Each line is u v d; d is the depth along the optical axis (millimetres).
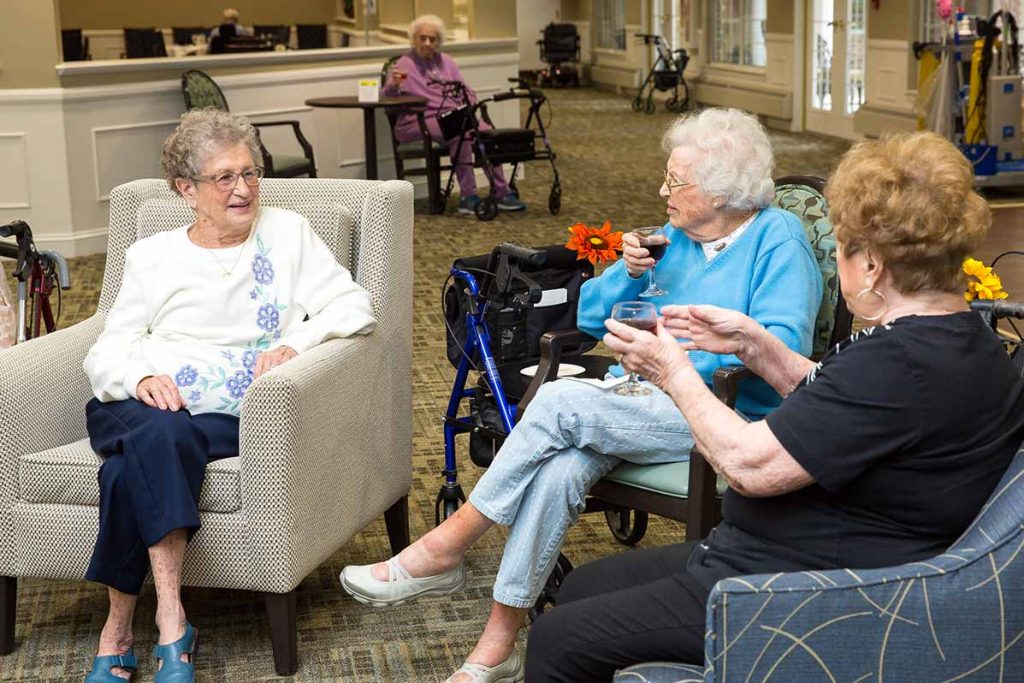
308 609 2904
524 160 8125
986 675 1589
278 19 14453
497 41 9594
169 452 2477
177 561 2496
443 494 3229
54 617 2898
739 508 1775
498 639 2389
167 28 14016
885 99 10992
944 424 1610
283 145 8414
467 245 7215
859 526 1670
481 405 3037
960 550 1590
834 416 1622
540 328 3123
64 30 12805
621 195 8945
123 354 2699
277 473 2480
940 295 1689
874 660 1567
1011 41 9008
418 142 8453
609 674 1855
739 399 2568
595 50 18578
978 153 8352
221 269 2760
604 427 2361
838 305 2756
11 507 2633
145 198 3107
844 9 11648
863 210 1660
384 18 11523
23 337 3385
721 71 14469
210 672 2625
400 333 2998
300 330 2738
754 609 1541
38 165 6945
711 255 2635
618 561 2047
